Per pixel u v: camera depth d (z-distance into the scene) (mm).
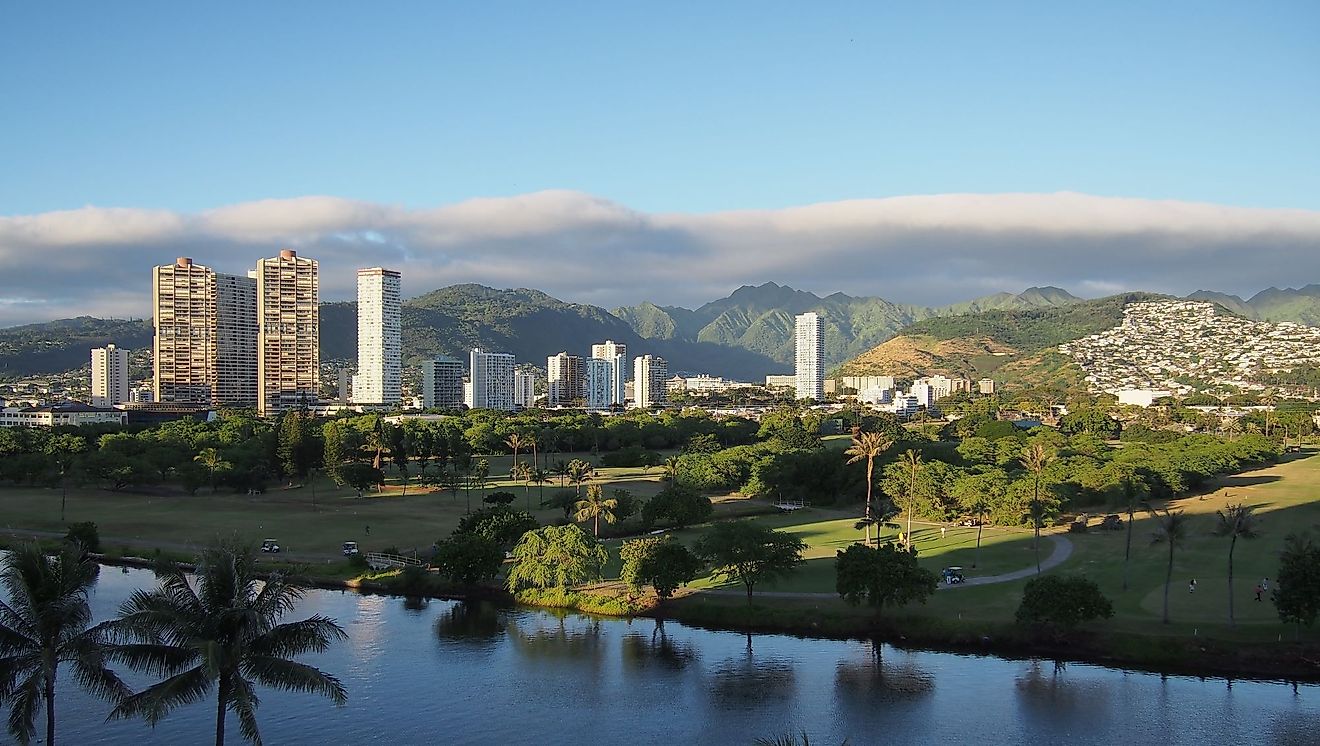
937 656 119562
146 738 92375
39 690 63688
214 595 61125
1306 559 113438
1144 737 95375
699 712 101750
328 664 116312
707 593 144125
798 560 142500
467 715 100500
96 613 131125
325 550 177625
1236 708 102000
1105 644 118188
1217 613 126500
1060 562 160625
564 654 120562
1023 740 95062
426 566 163625
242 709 59344
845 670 114625
